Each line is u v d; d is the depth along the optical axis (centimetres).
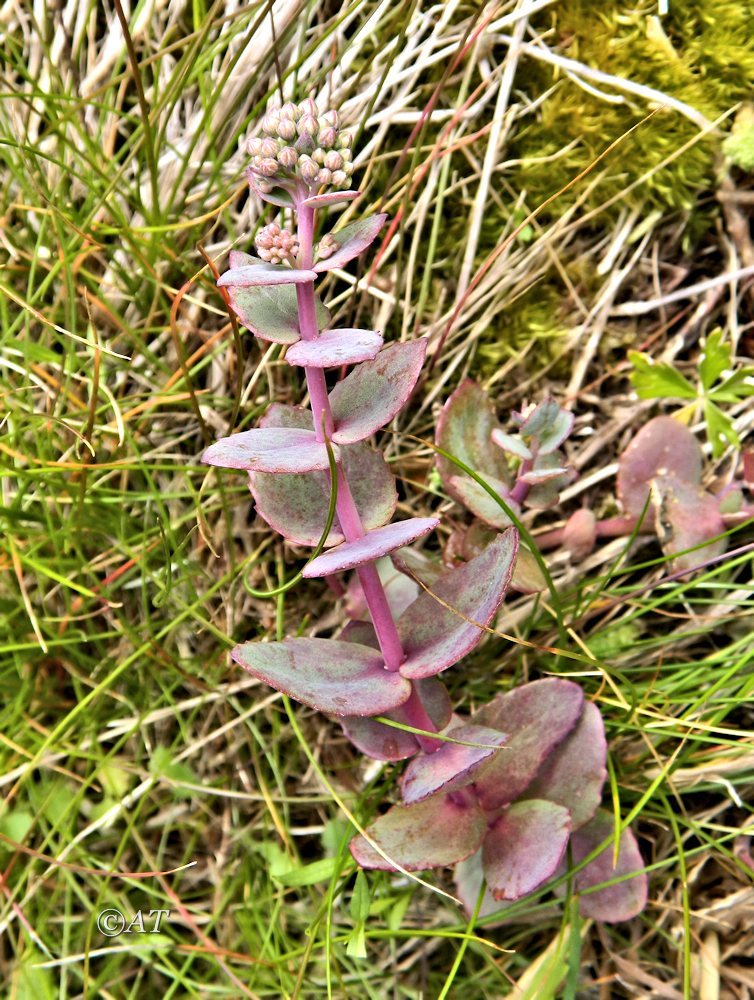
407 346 14
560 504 21
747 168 19
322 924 19
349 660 15
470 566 15
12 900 18
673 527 19
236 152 20
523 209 20
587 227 20
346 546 14
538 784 16
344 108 20
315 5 19
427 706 16
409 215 20
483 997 18
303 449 14
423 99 20
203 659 20
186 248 20
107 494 20
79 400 20
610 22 20
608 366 21
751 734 16
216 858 20
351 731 16
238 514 20
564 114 20
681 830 19
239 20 19
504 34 20
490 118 20
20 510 19
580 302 20
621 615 20
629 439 21
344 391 14
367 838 15
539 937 19
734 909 18
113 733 20
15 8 21
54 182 21
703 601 18
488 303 20
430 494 21
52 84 21
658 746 18
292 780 20
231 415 20
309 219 13
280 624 19
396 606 18
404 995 19
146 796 20
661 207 20
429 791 14
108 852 20
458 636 15
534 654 19
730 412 20
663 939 19
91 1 20
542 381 21
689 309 21
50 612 20
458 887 17
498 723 16
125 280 20
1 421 20
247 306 14
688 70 19
